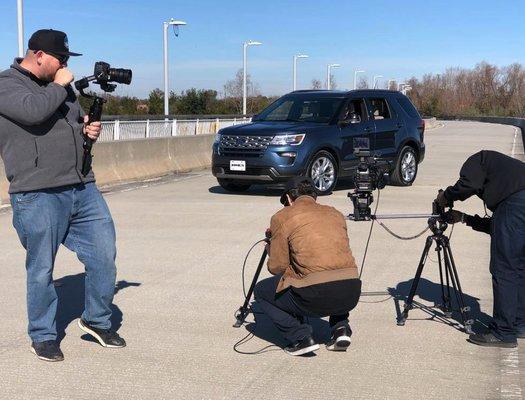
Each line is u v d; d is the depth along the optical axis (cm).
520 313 546
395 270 762
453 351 524
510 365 497
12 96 459
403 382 465
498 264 531
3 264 784
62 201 492
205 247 866
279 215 511
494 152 543
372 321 593
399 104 1484
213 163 1319
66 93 471
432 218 577
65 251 851
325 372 482
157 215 1096
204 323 586
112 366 491
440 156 2428
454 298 658
